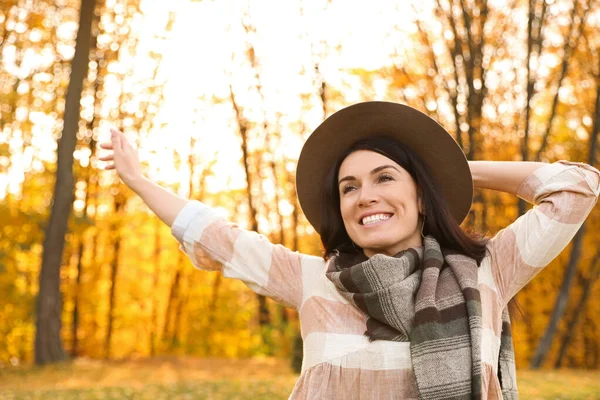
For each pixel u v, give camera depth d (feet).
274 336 56.90
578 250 54.03
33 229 46.55
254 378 36.76
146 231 76.23
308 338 6.70
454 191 7.41
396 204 6.85
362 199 6.84
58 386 33.27
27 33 55.42
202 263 7.16
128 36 62.13
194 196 71.36
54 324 45.19
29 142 54.95
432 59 50.83
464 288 6.47
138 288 75.36
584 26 51.24
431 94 50.85
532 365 54.03
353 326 6.54
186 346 73.05
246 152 67.92
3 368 41.78
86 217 46.29
